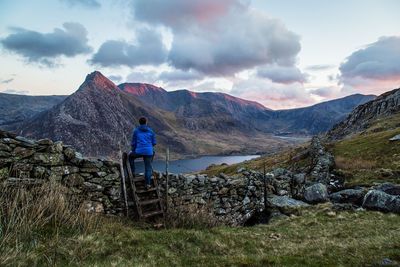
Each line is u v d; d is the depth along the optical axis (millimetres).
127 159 14141
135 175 14641
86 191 12594
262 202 21781
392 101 121000
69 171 12273
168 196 15438
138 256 9320
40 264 7832
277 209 21484
